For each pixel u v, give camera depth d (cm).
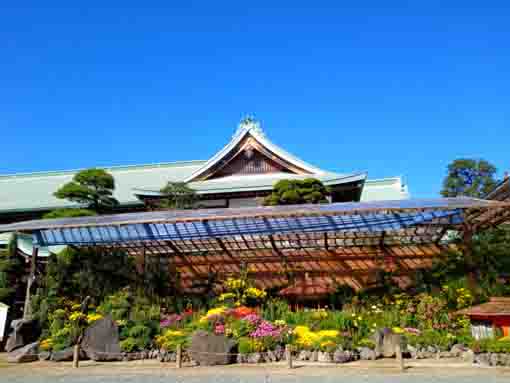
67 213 1800
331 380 891
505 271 1477
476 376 909
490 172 3700
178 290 1781
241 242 1773
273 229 1566
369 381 877
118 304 1417
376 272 1683
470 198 1452
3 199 3169
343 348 1144
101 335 1239
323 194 1894
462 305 1335
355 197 2497
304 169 2500
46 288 1522
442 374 936
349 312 1334
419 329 1269
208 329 1251
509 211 1388
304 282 1739
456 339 1195
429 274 1578
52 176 3541
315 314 1320
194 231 1608
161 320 1378
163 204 2139
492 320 1112
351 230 1529
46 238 1636
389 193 2941
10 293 1636
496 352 1048
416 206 1305
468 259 1502
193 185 2497
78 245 1664
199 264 1856
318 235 1708
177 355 1102
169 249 1862
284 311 1388
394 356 1152
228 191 2364
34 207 2839
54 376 996
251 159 2580
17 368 1114
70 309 1457
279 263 1802
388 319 1320
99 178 1920
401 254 1742
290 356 1051
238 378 933
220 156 2519
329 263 1773
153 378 953
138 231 1623
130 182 3228
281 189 1853
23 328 1347
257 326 1233
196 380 922
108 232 1633
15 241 1762
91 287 1571
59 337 1286
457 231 1705
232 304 1484
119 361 1193
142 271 1723
